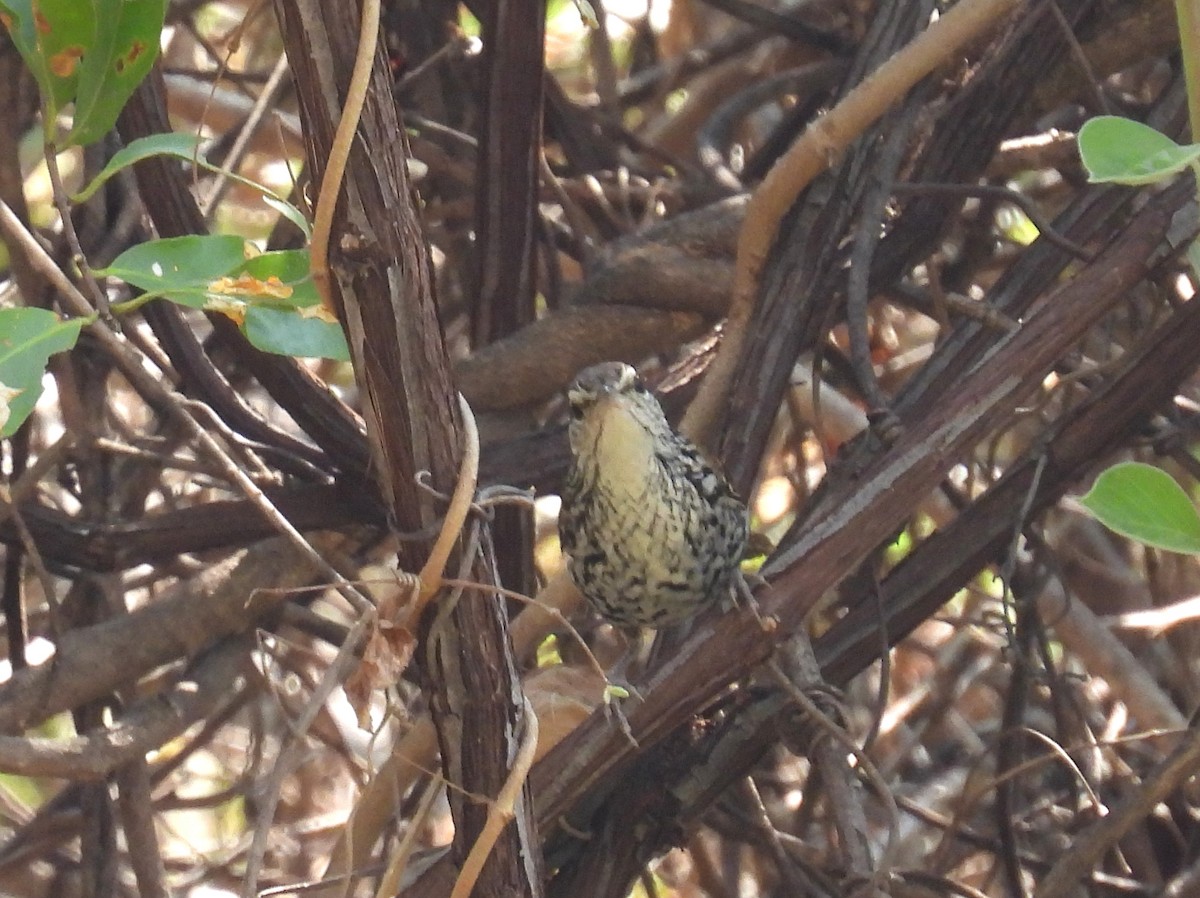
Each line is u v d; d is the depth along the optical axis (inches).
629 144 312.5
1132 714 277.4
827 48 307.1
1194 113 128.9
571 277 351.9
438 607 132.0
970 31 184.9
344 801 317.7
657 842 205.5
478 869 133.9
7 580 249.6
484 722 136.3
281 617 262.1
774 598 169.8
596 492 207.8
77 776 216.8
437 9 297.3
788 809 289.6
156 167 208.7
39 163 324.2
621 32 388.8
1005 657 248.5
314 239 119.8
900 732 309.3
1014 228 320.2
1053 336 170.4
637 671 223.9
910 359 315.6
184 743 307.3
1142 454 288.7
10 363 126.0
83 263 134.3
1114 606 309.1
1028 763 220.7
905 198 235.8
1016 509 201.3
